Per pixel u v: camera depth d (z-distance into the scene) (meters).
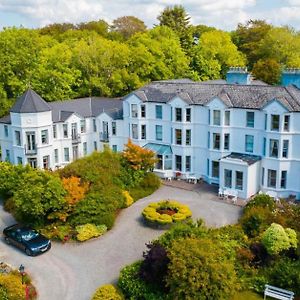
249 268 34.28
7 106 75.06
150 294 31.11
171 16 123.69
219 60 109.25
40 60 80.88
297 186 48.97
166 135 58.06
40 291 32.97
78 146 65.38
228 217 44.03
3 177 50.50
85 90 87.25
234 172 49.44
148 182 52.31
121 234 41.75
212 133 53.28
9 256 38.47
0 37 75.81
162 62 93.12
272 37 109.50
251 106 50.50
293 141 48.16
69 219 43.22
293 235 35.94
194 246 30.08
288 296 30.91
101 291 31.08
